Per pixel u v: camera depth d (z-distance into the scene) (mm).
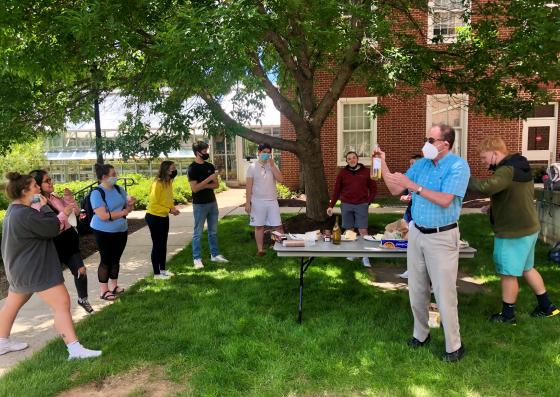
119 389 3297
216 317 4523
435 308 4367
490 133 13820
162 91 6699
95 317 4590
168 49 4852
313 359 3609
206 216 6574
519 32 6695
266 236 8023
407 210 5043
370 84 9062
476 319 4297
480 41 7812
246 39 4945
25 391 3221
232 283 5641
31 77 5957
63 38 5492
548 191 7203
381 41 7297
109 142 6270
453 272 3469
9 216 3551
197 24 4891
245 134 8062
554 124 14016
